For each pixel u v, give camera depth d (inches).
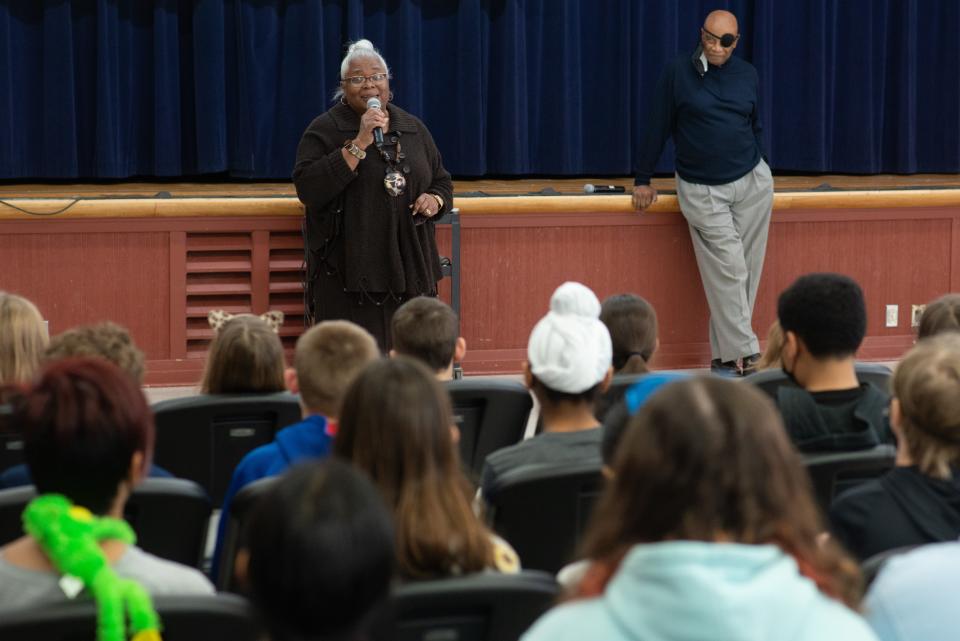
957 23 360.2
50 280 292.5
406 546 93.2
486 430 163.6
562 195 311.7
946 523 105.3
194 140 329.4
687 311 319.3
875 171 360.8
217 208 295.9
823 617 62.6
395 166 253.3
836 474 126.4
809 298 138.6
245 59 323.0
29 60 318.7
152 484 119.9
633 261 315.9
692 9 354.3
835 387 140.2
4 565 89.1
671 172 361.4
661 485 64.8
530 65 344.2
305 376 135.2
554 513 125.7
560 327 134.2
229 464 154.0
